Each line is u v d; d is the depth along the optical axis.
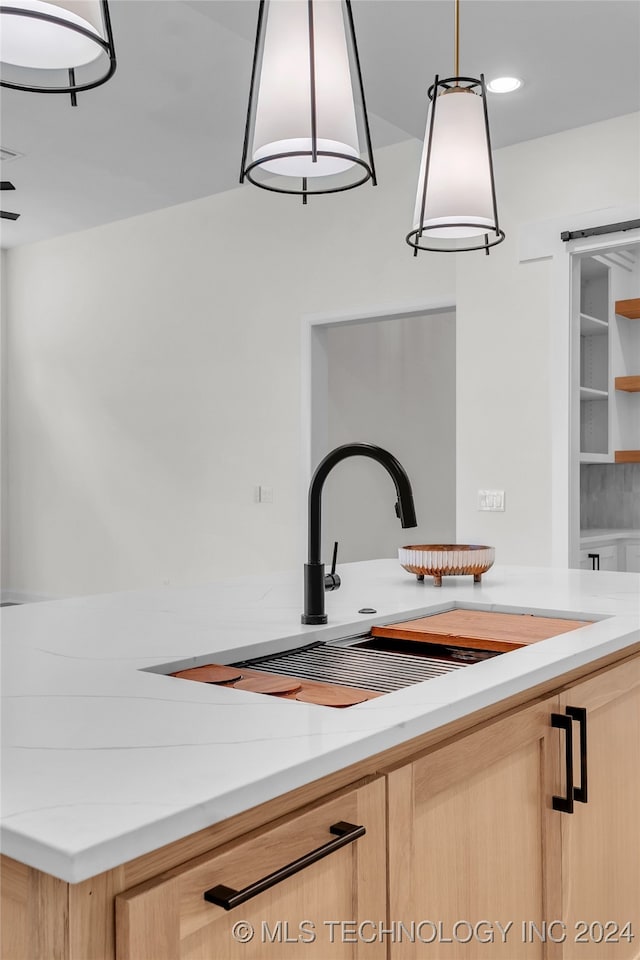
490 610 1.98
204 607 1.91
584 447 5.11
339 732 0.96
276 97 1.51
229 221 5.59
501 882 1.22
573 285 3.91
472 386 4.19
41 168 5.05
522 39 3.09
